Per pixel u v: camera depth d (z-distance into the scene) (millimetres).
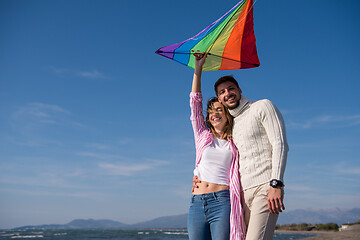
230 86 2590
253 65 2986
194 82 2957
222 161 2590
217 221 2439
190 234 2574
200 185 2607
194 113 2928
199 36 2648
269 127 2289
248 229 2225
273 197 2066
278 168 2127
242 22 2525
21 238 45188
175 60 3078
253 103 2498
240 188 2441
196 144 2840
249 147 2379
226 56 2879
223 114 2807
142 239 39812
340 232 8305
